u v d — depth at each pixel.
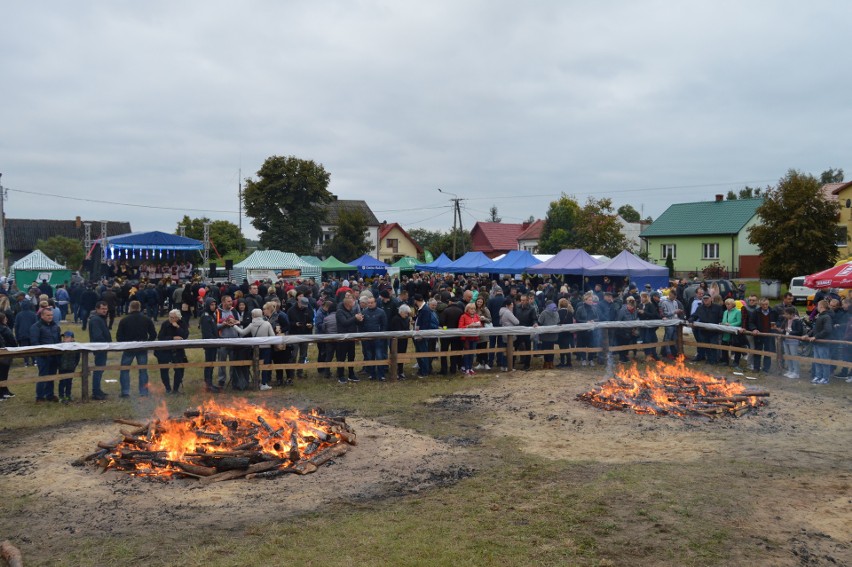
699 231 58.47
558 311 17.44
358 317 15.48
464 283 30.53
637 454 9.51
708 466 8.81
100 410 12.20
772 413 11.92
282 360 14.91
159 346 13.24
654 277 29.89
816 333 14.75
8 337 13.52
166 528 6.86
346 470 8.80
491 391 14.09
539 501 7.54
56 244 60.19
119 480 8.35
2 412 12.02
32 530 6.81
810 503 7.38
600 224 55.88
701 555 6.13
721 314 17.73
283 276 37.84
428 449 9.77
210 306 14.62
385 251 80.75
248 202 63.69
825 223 38.97
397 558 6.10
